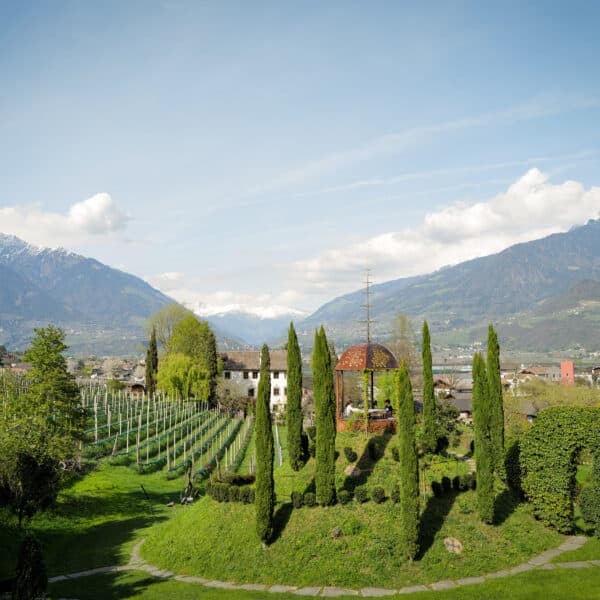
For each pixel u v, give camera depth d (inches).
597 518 1370.6
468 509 1407.5
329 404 1446.9
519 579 1152.2
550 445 1434.5
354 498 1439.5
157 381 4522.6
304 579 1221.7
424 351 1776.6
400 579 1196.5
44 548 1509.6
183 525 1526.8
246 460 2925.7
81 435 1911.9
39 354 1838.1
